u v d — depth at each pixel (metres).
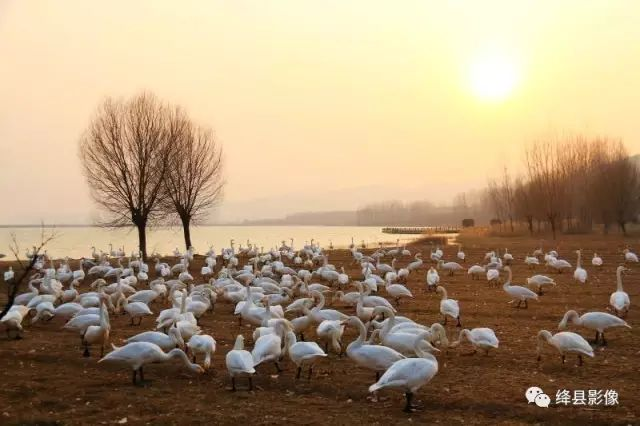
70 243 112.19
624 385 13.22
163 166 49.06
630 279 34.06
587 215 79.00
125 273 34.72
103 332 15.97
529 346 17.08
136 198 48.47
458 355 16.09
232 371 12.87
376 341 17.12
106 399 12.52
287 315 23.92
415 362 11.52
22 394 12.91
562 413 11.46
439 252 45.16
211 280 29.64
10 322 18.50
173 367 15.03
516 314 22.89
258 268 43.47
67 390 13.16
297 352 13.82
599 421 11.07
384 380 11.33
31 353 16.67
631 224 85.56
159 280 28.70
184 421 11.19
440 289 21.08
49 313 20.53
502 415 11.52
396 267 44.03
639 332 18.86
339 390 13.10
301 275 32.44
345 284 33.28
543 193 70.94
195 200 53.94
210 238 138.38
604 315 17.00
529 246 60.53
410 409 11.77
